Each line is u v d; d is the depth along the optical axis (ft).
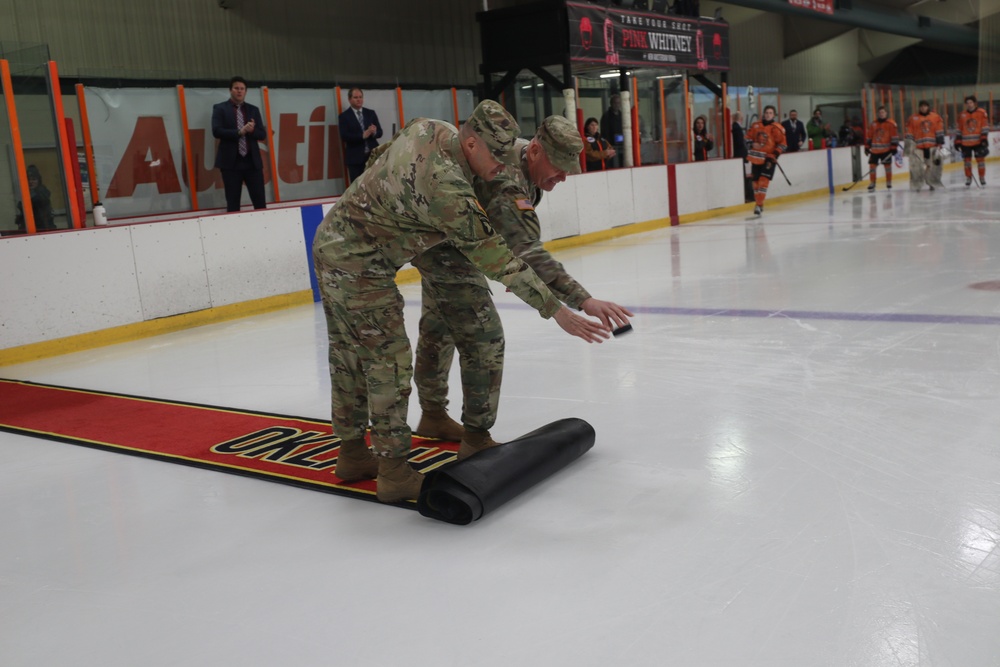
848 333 15.94
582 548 7.73
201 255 23.45
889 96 71.36
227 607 7.15
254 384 15.49
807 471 9.25
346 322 8.62
